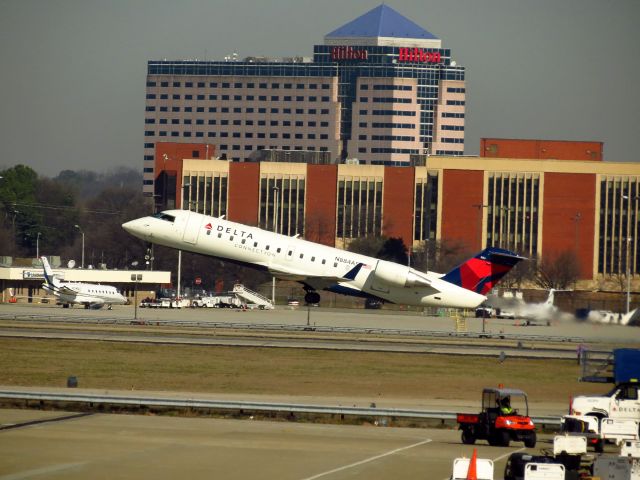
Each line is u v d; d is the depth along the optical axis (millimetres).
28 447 179500
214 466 169125
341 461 176375
